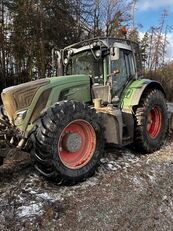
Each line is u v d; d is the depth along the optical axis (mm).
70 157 3605
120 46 4746
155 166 4344
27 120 3539
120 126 4215
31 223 2762
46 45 13164
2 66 12711
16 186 3332
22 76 13133
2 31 12391
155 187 3803
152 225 3178
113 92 4594
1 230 2633
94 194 3357
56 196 3227
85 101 4250
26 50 12734
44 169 3332
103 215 3072
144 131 4695
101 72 4617
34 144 3309
